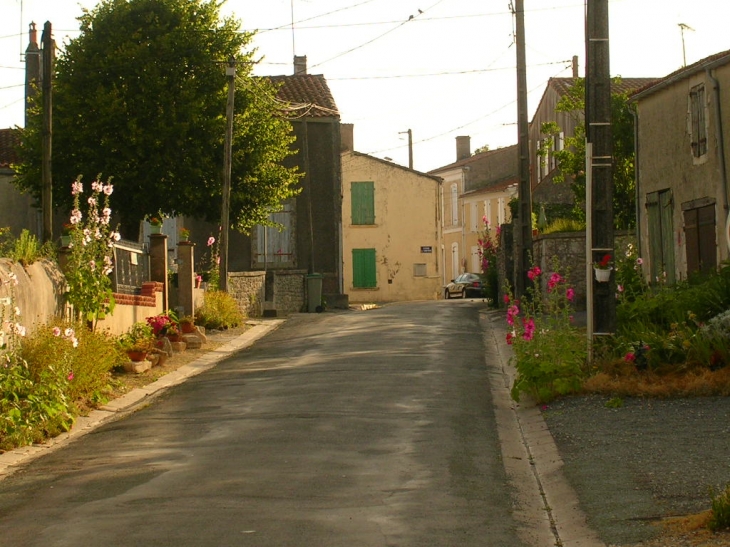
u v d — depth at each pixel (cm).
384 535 661
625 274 1934
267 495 771
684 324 1345
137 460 943
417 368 1556
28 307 1336
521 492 809
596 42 1401
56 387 1191
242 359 1820
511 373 1539
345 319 2614
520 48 2455
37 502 793
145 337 1738
